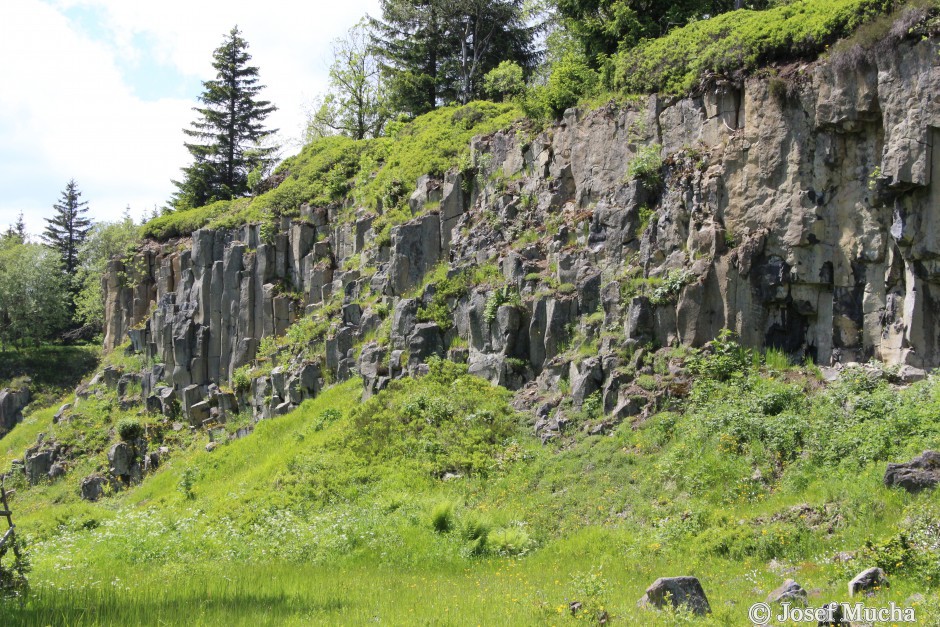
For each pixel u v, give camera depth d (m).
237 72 65.69
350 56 53.34
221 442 36.12
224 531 23.86
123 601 13.77
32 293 70.19
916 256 20.64
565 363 25.83
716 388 22.28
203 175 64.06
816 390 21.20
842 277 22.30
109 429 42.34
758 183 23.70
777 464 19.12
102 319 69.69
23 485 41.59
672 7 32.41
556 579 15.80
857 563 13.73
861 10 22.62
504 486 22.97
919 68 20.78
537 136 31.14
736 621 11.56
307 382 34.69
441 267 32.22
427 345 30.05
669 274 24.42
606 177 27.86
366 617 12.53
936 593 11.62
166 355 43.50
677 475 20.17
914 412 18.16
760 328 23.08
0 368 62.00
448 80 53.53
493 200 31.69
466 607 13.09
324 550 20.62
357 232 37.69
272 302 39.81
